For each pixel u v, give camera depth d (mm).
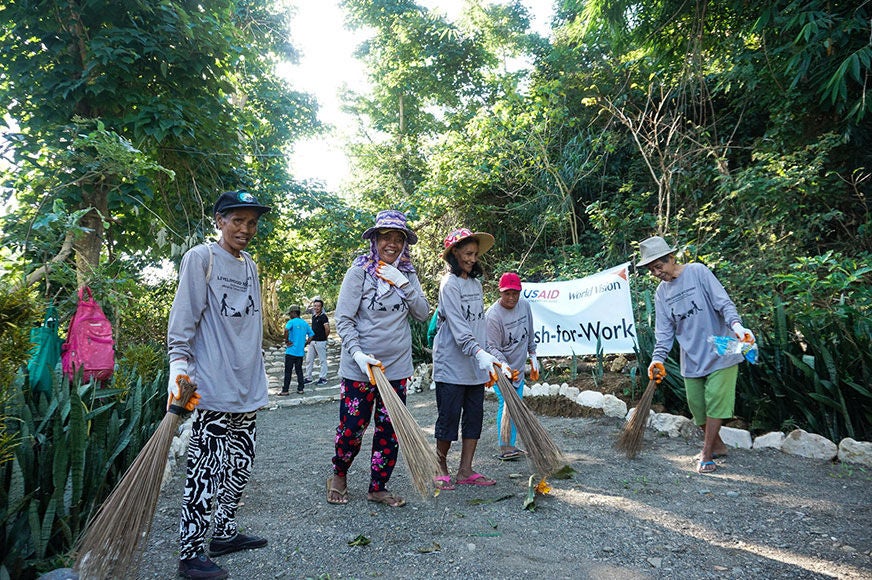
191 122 7395
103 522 2189
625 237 9727
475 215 13344
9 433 2832
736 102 10055
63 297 6016
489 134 12047
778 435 4469
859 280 6008
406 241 3641
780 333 4742
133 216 7973
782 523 3090
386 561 2760
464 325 3791
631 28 10422
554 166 11297
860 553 2688
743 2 8398
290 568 2719
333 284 17453
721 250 8203
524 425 3395
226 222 2729
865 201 8102
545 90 11367
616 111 10539
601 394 5848
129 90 6809
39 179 6164
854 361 4375
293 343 10180
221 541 2881
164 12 6945
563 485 3854
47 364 3447
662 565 2641
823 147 7605
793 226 7652
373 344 3465
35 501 2508
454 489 3844
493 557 2758
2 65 6809
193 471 2607
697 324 4098
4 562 2434
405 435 2893
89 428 3334
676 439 4902
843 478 3775
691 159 9680
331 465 4727
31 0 6543
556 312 6957
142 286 8586
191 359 2631
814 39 6582
